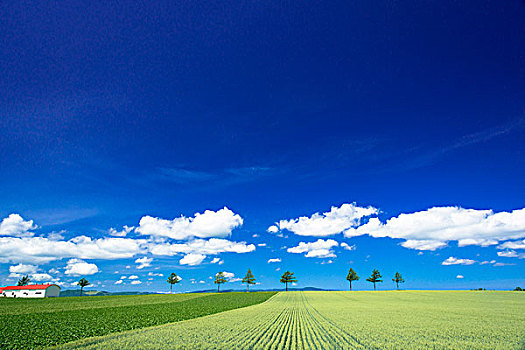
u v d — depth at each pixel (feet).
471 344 62.34
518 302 199.72
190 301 216.95
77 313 123.75
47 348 55.62
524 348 58.85
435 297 256.32
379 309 151.94
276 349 56.03
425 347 59.26
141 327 84.07
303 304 194.08
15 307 159.33
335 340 65.67
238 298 258.37
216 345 59.06
